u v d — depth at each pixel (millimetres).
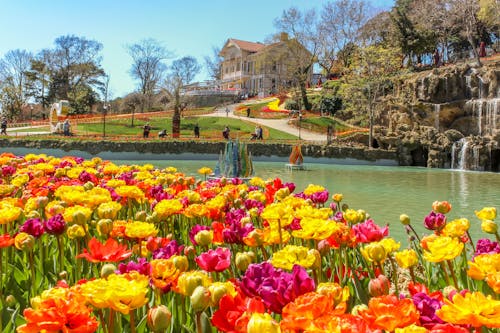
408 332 1126
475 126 33250
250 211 3629
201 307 1497
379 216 9867
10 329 1851
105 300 1370
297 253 1883
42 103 70188
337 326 1146
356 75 37000
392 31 48938
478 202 12680
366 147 33812
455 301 1316
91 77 72312
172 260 1940
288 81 70625
